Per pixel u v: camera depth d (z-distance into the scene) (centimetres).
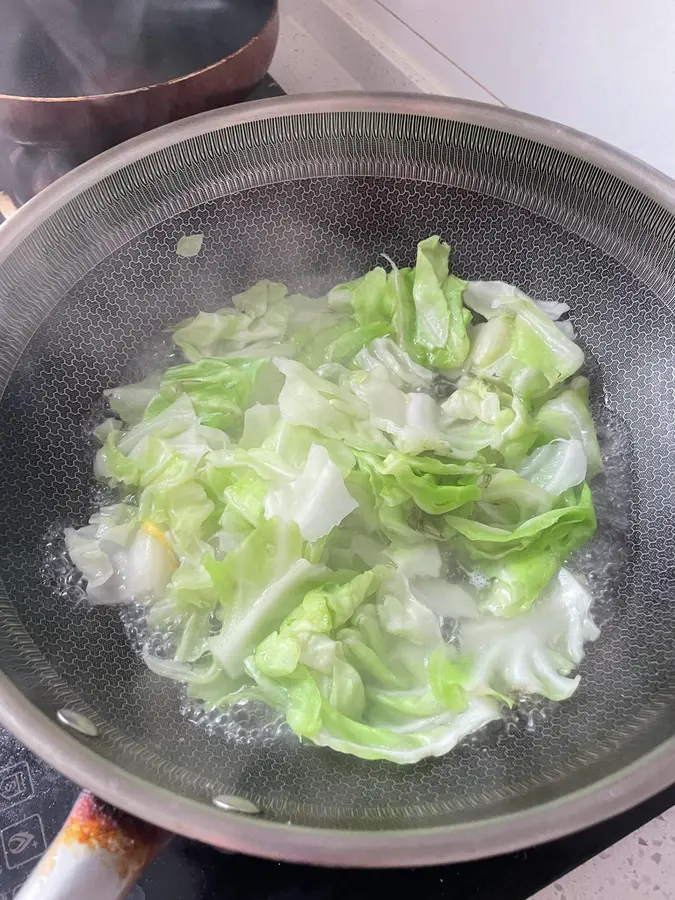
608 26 35
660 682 30
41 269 34
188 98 38
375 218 40
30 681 28
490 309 41
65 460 36
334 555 35
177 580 33
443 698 30
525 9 38
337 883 27
